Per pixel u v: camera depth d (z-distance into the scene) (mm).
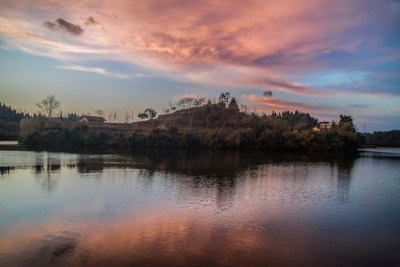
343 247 24188
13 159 82438
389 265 21125
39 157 89438
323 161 98250
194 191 44750
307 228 28766
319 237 26359
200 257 21734
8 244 23688
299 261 21484
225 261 21172
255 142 147250
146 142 144000
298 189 48406
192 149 143750
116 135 147000
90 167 70125
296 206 37188
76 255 21734
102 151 119250
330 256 22422
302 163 90250
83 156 96500
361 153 146750
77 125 155750
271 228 28500
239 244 24359
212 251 22844
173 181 53031
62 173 60219
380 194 45531
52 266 20062
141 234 26203
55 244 23750
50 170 64000
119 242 24297
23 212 32375
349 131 165375
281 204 38062
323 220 31453
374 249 23922
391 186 52781
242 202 38719
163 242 24438
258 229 28125
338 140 144875
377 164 91625
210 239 25312
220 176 60188
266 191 46125
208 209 34875
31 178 53812
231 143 145500
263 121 170000
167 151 130250
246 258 21734
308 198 41906
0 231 26516
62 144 145750
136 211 33438
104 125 183750
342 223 30547
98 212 32812
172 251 22672
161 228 27875
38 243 23906
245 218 31578
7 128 185500
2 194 40812
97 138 145750
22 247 23109
